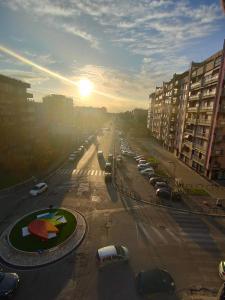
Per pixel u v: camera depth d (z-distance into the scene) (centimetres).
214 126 4203
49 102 10612
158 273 1786
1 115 4906
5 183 3750
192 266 1997
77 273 1888
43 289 1725
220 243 2358
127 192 3659
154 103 10694
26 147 5203
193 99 5262
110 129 14612
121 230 2550
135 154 6419
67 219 2725
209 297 1677
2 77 4888
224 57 3934
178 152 6297
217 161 4369
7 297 1616
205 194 3659
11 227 2527
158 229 2592
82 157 6100
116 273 1895
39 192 3497
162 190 3503
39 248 2164
